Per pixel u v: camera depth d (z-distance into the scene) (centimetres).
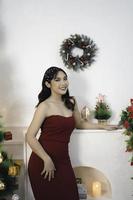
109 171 233
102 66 261
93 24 259
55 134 189
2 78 254
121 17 260
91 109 261
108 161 233
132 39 261
